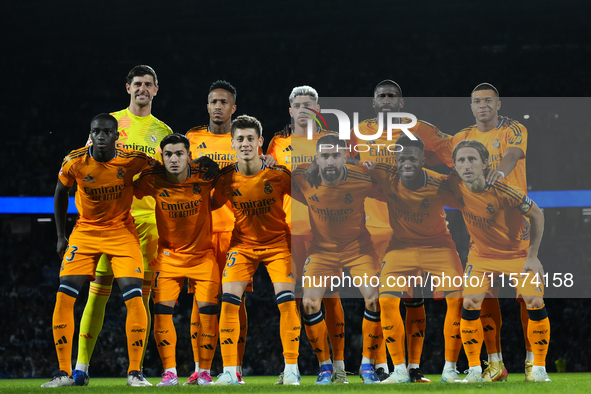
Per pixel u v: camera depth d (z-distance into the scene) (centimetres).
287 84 2556
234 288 699
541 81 2308
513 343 1795
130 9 2405
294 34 2662
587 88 2280
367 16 2516
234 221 793
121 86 2592
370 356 753
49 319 2056
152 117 879
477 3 2394
